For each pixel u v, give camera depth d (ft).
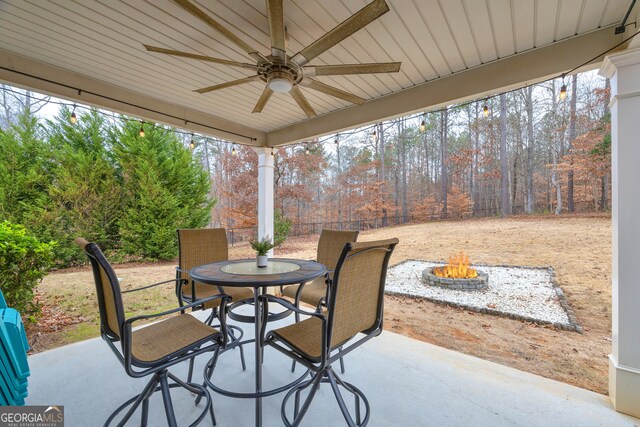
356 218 33.94
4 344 3.85
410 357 7.34
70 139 20.25
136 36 6.51
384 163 33.71
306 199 32.96
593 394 5.77
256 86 9.10
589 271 15.92
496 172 27.43
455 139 30.14
